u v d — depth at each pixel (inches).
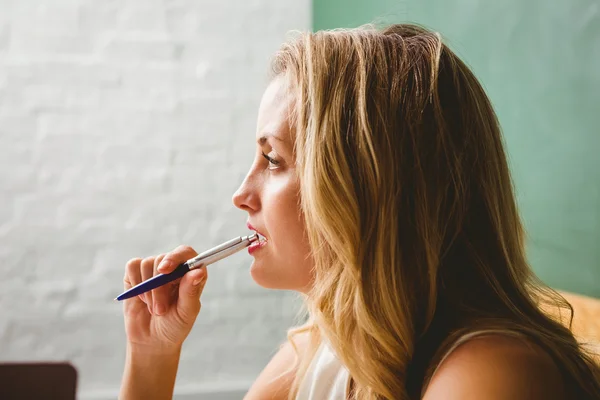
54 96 99.7
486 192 27.8
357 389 30.3
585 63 58.9
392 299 26.6
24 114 99.1
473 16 75.2
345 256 26.9
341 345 27.8
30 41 99.0
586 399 24.1
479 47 74.7
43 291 100.0
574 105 60.5
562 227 63.4
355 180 27.0
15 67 98.7
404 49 28.2
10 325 99.3
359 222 26.8
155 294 35.4
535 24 65.4
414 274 26.9
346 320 27.7
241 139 104.5
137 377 36.7
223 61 104.0
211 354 104.5
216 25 103.7
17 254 99.4
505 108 71.3
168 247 102.9
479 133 28.1
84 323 101.0
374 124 27.0
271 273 30.0
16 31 98.6
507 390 22.0
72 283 100.7
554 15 62.5
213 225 104.0
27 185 99.4
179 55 102.8
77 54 100.1
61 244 100.3
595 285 58.7
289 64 29.8
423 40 28.8
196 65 103.3
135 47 101.7
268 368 39.0
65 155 100.2
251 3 104.7
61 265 100.4
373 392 28.3
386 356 27.2
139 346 36.7
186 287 34.6
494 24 71.7
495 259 27.6
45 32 99.3
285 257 29.3
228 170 104.3
